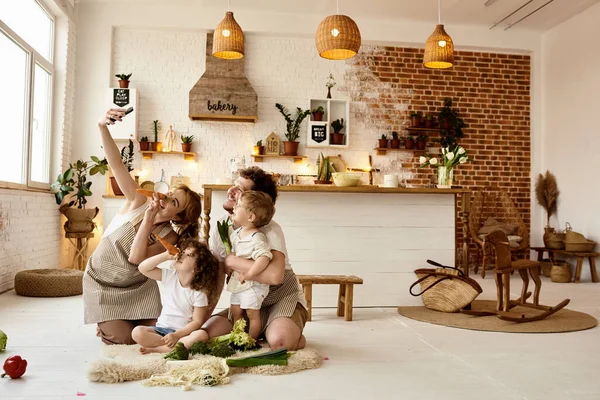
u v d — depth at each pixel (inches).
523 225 279.7
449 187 185.5
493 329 135.0
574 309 172.9
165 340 96.7
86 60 266.2
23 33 209.8
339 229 167.9
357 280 146.1
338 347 114.2
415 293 170.4
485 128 298.0
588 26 263.4
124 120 263.4
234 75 272.1
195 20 271.1
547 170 295.7
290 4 266.7
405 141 289.4
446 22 287.3
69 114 257.6
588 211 262.7
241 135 280.8
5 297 175.6
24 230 201.6
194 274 96.3
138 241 101.0
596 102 257.0
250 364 91.0
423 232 171.8
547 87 297.3
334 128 284.7
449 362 103.0
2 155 187.8
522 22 286.0
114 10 268.7
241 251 101.2
